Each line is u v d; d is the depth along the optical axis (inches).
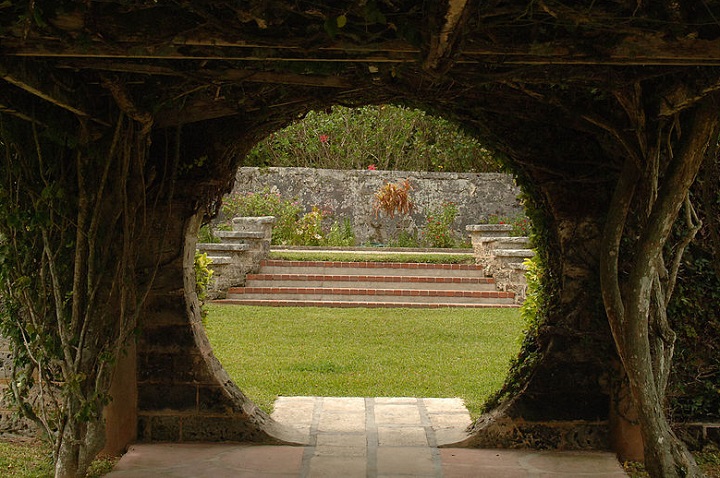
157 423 188.4
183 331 187.8
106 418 178.7
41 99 150.3
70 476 155.9
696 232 171.0
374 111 707.4
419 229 647.1
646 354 149.2
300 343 340.8
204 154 185.9
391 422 209.3
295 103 173.5
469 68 138.9
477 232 529.0
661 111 147.3
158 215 185.2
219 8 114.7
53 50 117.3
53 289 166.6
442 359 308.5
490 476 164.2
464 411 221.8
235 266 478.6
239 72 141.5
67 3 111.4
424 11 105.1
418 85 157.3
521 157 181.0
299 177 648.4
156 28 116.4
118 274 167.9
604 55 120.0
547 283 187.3
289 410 221.9
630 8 110.8
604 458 175.8
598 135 171.2
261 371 281.9
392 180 649.0
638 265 148.9
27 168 162.6
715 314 179.0
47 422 165.6
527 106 172.7
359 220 645.9
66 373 158.9
